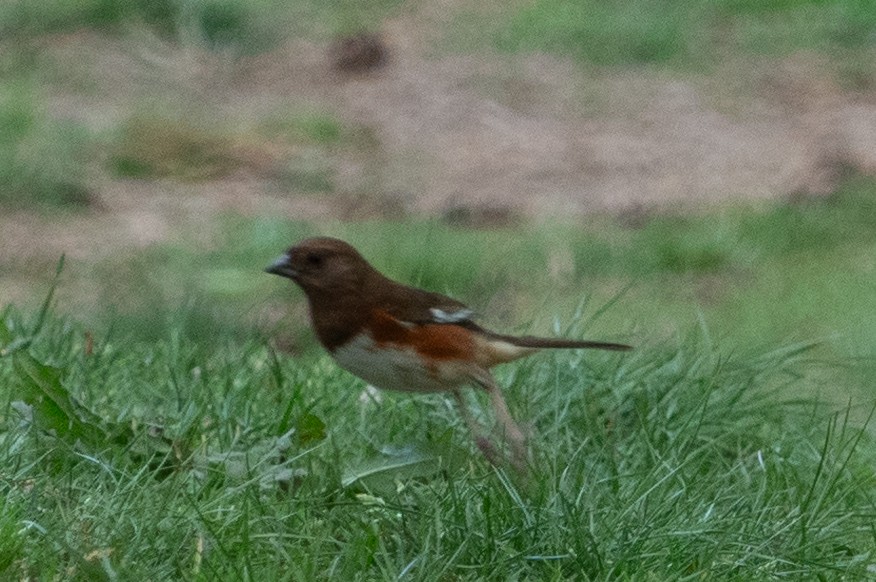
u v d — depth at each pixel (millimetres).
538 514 7391
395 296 8172
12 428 8172
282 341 11703
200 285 13789
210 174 18172
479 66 22156
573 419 9234
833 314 13281
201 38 22609
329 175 18266
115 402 8969
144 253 15180
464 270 14055
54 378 8070
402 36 23328
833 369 11641
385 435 8781
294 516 7523
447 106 20703
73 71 21203
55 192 17000
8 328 9961
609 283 14461
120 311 12195
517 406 9188
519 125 20141
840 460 9141
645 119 20375
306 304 13391
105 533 7156
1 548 6883
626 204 17219
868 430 10133
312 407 8586
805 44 23062
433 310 8195
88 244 15625
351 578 6969
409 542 7324
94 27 22781
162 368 9547
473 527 7387
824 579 7379
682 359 9984
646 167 18609
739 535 7539
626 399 9492
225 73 21766
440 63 22250
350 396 9336
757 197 17344
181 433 8281
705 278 14758
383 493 7910
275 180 18141
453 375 8250
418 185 17969
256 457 8047
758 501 8062
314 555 6977
